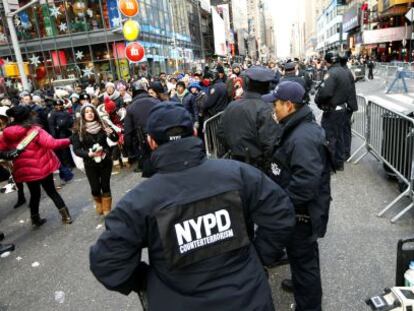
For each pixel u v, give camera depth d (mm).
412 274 2229
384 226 4633
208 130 6477
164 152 1751
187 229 1678
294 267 2930
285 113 2781
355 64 33156
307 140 2619
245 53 131000
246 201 1828
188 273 1685
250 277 1762
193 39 56219
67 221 5906
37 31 28469
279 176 2859
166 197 1690
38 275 4418
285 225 1877
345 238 4430
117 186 7684
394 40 47344
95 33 28156
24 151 5438
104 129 5695
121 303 3680
